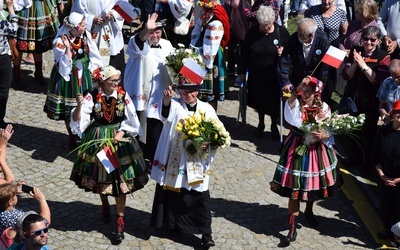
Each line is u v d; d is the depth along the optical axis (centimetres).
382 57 948
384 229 845
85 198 896
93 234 827
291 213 823
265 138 1067
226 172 966
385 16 1073
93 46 987
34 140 1016
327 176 812
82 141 811
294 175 805
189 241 823
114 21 1052
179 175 784
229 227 853
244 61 1052
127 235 827
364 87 944
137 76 930
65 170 952
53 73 977
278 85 1034
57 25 1148
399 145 803
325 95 1000
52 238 813
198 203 800
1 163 756
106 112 796
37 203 877
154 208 810
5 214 678
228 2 1193
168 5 1135
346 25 1087
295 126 799
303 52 979
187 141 774
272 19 1016
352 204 908
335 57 842
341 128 796
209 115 793
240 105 1074
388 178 812
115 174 796
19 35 1125
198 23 1027
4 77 997
